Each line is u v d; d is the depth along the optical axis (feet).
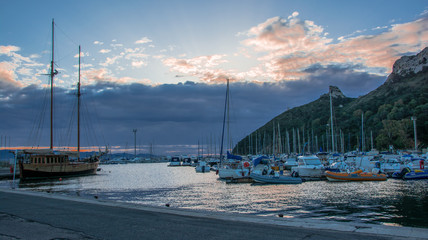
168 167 442.09
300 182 146.00
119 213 42.16
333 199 95.14
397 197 96.07
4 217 40.24
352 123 483.51
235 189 130.00
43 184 169.78
